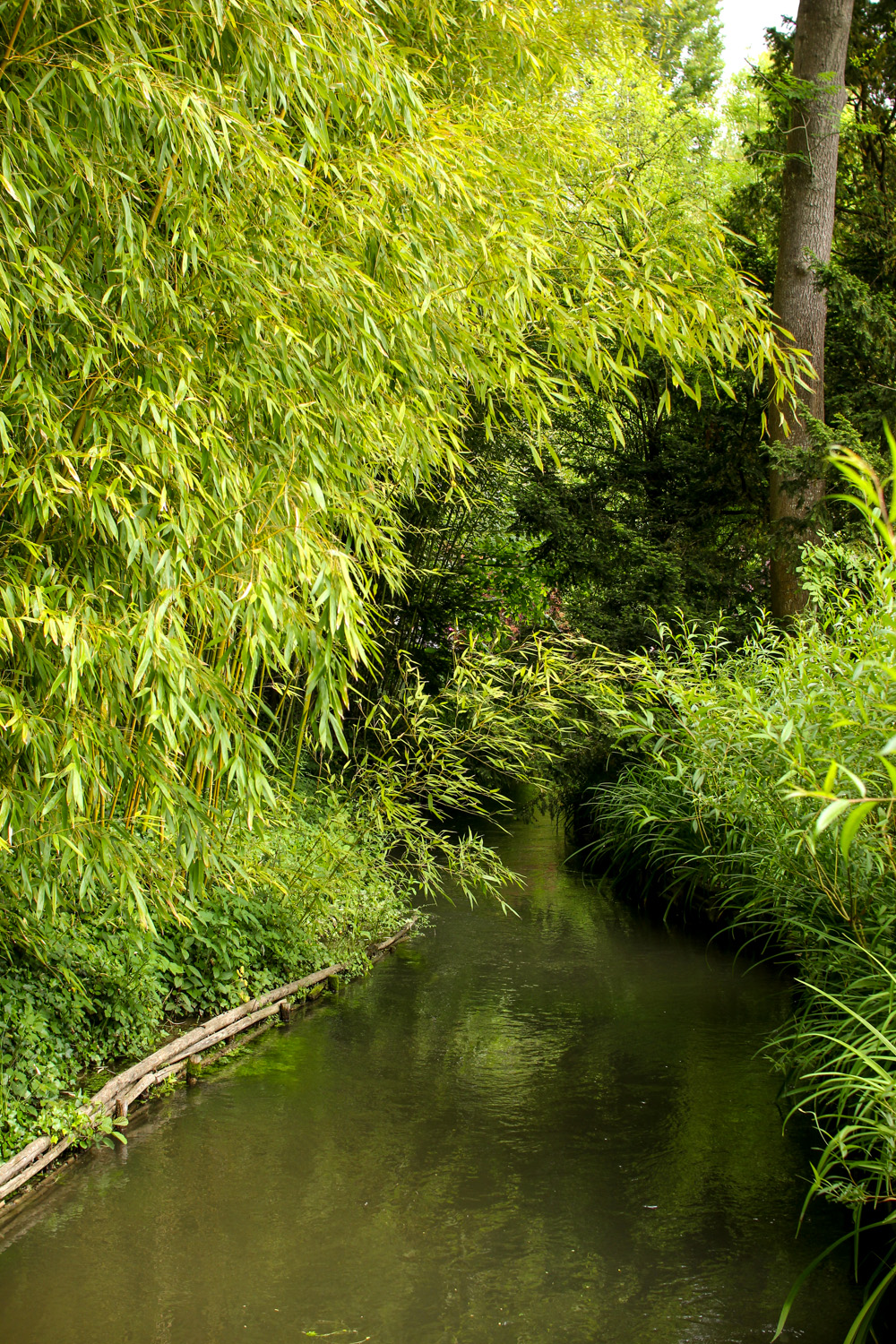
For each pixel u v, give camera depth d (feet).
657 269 15.21
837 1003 9.91
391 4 14.66
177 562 9.18
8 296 8.64
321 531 11.27
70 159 9.14
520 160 16.11
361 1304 9.01
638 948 22.12
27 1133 11.41
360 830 20.97
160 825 10.32
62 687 8.92
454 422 16.20
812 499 29.01
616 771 31.48
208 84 10.25
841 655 12.94
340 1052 15.69
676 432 34.30
